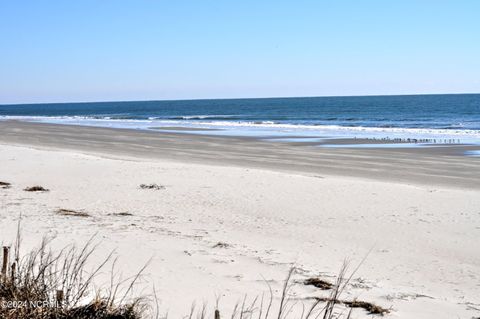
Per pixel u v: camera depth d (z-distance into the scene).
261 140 39.78
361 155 29.81
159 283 7.01
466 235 12.51
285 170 24.33
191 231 12.04
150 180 19.94
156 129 53.91
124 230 11.31
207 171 22.06
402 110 108.25
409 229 13.06
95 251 8.67
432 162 26.80
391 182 21.11
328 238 12.05
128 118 89.12
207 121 73.94
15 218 11.84
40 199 15.83
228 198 16.78
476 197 17.03
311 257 10.13
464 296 8.11
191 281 7.28
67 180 19.80
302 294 7.18
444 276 9.35
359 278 8.66
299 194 17.44
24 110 174.25
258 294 6.91
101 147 35.12
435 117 79.12
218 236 11.61
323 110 119.44
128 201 16.12
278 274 8.27
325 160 27.78
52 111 155.62
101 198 16.48
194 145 36.12
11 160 24.73
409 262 10.22
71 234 10.19
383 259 10.37
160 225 12.60
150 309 5.75
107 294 5.95
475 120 69.75
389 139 39.47
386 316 6.45
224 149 33.47
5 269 5.28
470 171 23.86
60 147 35.22
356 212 14.94
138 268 7.75
